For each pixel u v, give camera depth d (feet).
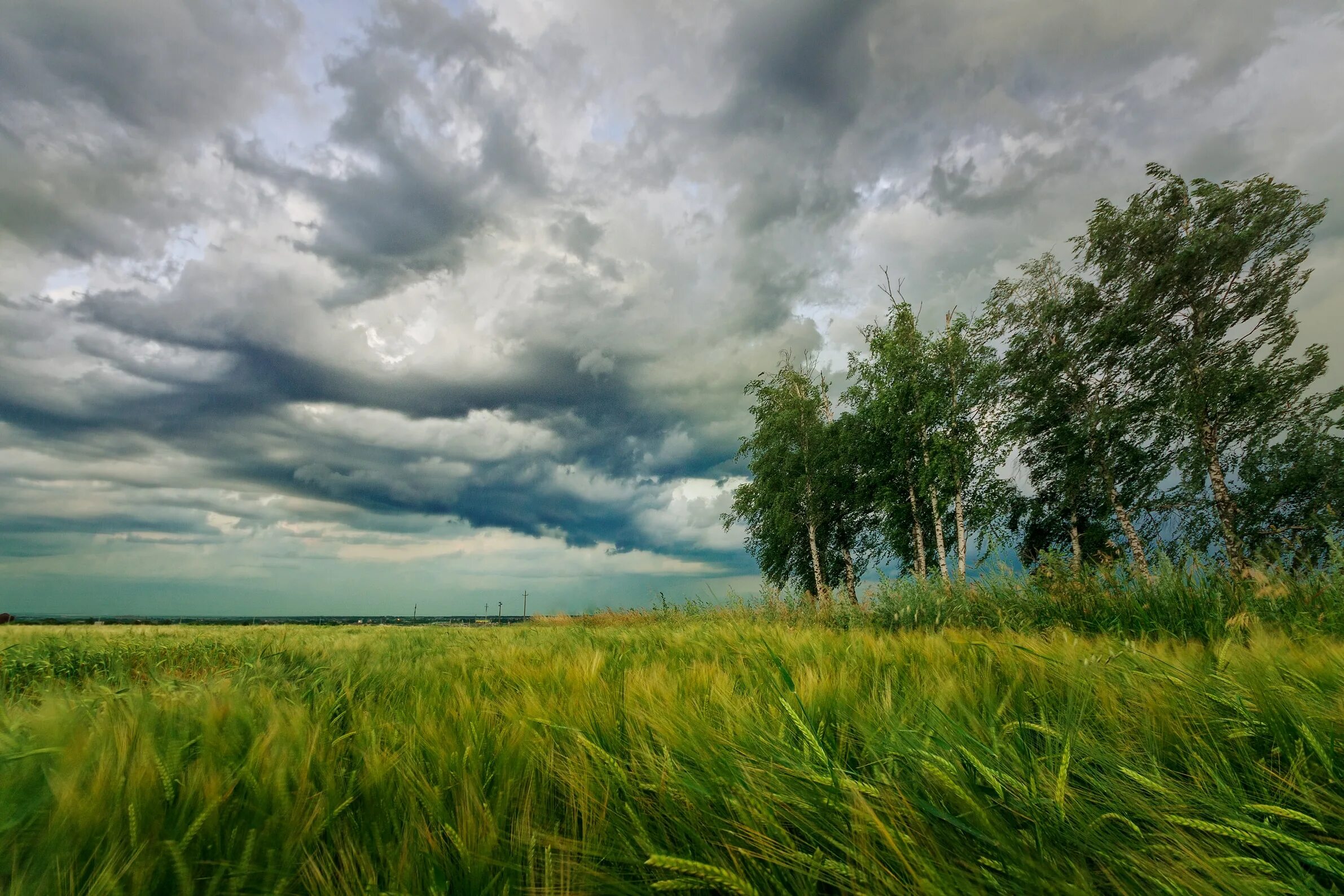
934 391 59.88
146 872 3.02
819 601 39.14
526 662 12.16
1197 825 3.11
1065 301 60.49
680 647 14.25
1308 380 48.80
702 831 3.45
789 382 75.51
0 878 3.13
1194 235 52.65
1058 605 18.98
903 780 3.93
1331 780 3.63
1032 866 2.83
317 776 4.30
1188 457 51.93
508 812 3.78
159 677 10.44
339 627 42.83
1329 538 15.97
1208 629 13.46
